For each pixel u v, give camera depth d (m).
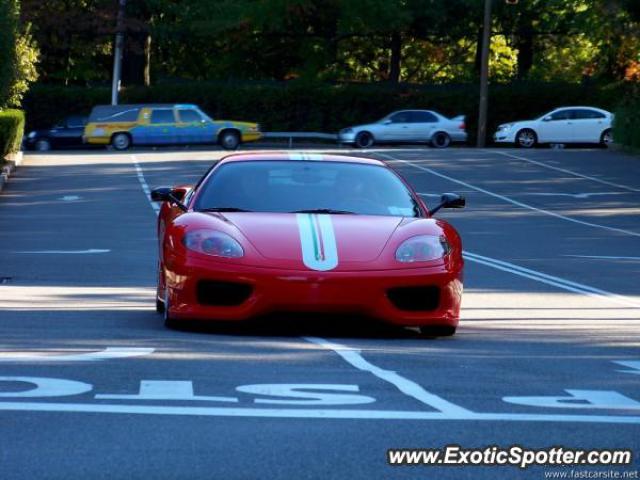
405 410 7.12
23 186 35.81
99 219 27.05
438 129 61.84
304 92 69.12
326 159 12.36
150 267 17.91
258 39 75.75
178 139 56.53
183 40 74.00
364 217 11.25
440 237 10.83
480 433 6.55
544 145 61.12
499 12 72.44
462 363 9.12
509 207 32.84
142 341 9.88
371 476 5.65
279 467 5.77
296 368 8.55
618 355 9.92
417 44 80.44
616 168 45.47
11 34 40.88
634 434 6.64
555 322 12.55
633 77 70.12
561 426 6.79
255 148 60.38
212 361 8.77
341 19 71.44
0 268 17.48
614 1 56.53
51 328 10.73
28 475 5.56
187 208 11.60
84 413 6.83
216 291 10.40
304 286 10.16
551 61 80.44
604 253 22.17
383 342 10.38
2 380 7.78
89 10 68.94
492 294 15.32
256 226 10.71
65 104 67.75
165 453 5.99
